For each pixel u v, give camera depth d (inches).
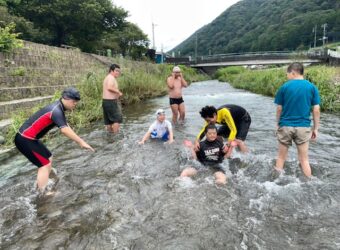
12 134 264.1
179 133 283.7
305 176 173.2
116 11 1389.0
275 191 156.6
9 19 828.0
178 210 139.7
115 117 297.6
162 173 186.1
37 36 1147.3
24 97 401.4
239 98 592.1
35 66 515.8
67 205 149.5
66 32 1341.0
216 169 187.6
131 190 163.0
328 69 582.2
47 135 281.6
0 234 126.5
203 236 119.9
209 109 187.3
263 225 126.6
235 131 199.8
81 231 126.6
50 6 1175.6
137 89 579.2
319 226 125.1
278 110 177.8
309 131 170.7
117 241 118.9
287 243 114.7
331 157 206.5
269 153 217.8
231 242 116.0
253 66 2203.5
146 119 370.6
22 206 149.9
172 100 336.8
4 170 202.8
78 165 205.3
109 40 1685.5
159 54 2018.9
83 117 350.3
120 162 208.1
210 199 148.9
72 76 584.7
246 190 158.4
